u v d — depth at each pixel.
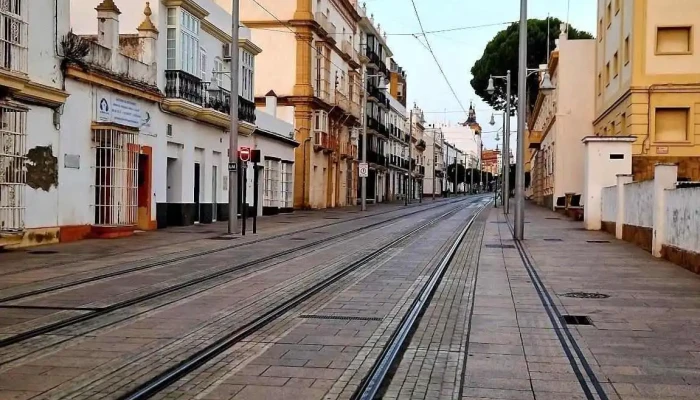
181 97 26.78
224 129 32.94
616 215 23.86
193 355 7.34
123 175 22.70
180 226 28.03
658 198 17.53
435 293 11.78
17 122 17.66
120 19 26.33
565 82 45.03
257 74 48.50
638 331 8.83
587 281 13.30
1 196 17.20
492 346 7.98
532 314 9.95
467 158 172.00
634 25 30.89
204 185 30.75
